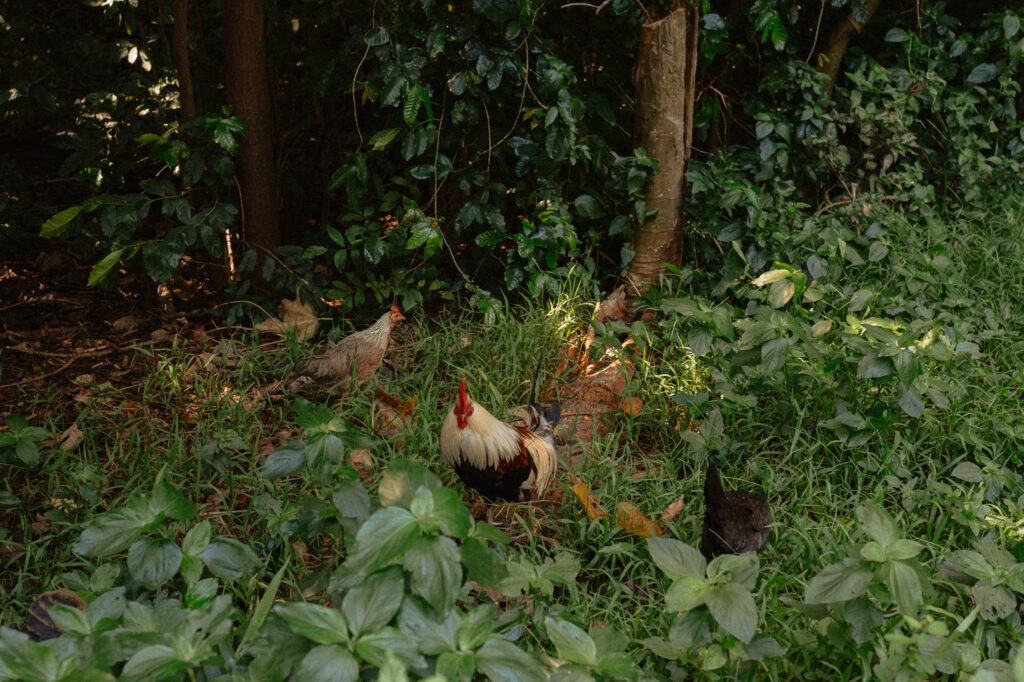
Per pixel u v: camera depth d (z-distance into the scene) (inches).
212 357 190.4
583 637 85.7
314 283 212.4
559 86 195.9
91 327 218.7
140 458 161.6
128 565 90.4
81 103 227.3
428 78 211.9
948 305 202.8
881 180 248.1
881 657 93.0
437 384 190.5
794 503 152.9
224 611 78.4
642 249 218.4
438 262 226.4
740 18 232.2
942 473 162.4
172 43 235.6
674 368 192.5
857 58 254.5
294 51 240.4
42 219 249.8
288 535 133.0
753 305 196.1
